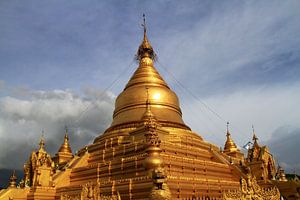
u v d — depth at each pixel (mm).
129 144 36969
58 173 40156
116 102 51875
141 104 47562
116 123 48312
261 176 38125
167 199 20203
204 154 42531
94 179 35875
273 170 39656
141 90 49000
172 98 50000
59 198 35438
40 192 35688
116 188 29000
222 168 39969
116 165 34281
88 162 42000
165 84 53062
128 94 49500
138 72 53562
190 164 35000
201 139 47688
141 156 32000
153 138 27609
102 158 39969
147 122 39281
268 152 40000
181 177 30047
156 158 26000
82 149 46219
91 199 27000
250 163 39812
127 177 32219
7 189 37344
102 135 46500
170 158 33219
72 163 42406
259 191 27203
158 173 20812
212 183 32531
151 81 51375
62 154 54562
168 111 47906
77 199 28406
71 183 38750
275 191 28094
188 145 42281
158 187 20516
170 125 46031
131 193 27531
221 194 32531
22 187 38094
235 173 40688
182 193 28062
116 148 38719
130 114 47094
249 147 41438
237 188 35906
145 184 26578
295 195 34781
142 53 57344
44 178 36969
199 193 29891
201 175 35844
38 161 37844
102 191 29906
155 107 47469
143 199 26062
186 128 48688
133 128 43906
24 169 40344
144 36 58875
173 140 40812
